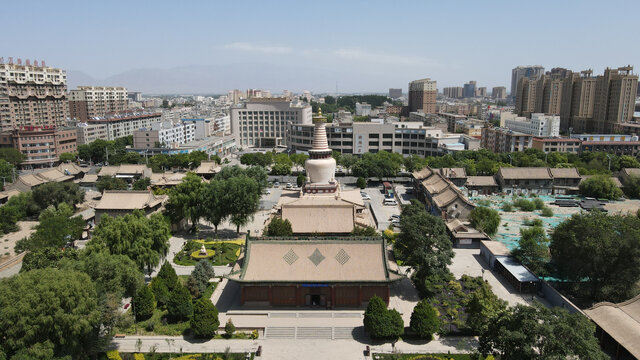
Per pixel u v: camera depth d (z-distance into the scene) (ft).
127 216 303.27
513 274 298.76
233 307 267.80
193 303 268.00
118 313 220.23
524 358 182.70
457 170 589.32
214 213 390.42
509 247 373.81
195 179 407.64
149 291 258.57
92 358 214.07
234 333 244.22
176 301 252.42
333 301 263.90
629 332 209.97
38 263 242.58
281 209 349.82
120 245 282.97
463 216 417.08
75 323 186.91
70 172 622.13
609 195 545.03
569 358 182.50
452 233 384.68
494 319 204.23
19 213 438.81
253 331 241.55
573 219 291.79
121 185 541.75
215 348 230.07
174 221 411.75
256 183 409.90
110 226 288.51
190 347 230.48
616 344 216.33
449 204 418.31
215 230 412.77
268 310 262.88
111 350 224.12
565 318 182.29
